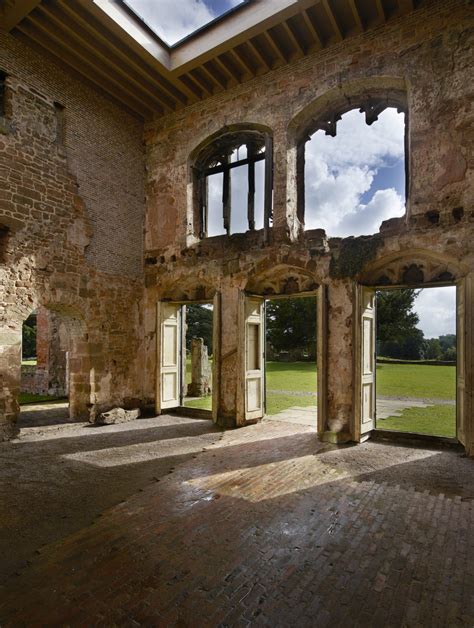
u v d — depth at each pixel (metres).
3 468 5.38
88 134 8.44
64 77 7.98
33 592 2.73
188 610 2.54
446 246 6.09
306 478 4.96
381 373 18.05
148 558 3.16
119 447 6.41
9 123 7.02
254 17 6.97
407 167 6.82
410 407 9.77
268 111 7.96
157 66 7.88
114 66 7.86
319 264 7.23
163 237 9.41
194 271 8.80
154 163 9.64
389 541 3.41
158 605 2.59
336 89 7.20
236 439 6.91
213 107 8.71
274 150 7.87
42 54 7.57
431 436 6.46
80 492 4.54
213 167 9.40
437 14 6.32
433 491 4.53
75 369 8.57
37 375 12.56
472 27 6.08
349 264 6.92
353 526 3.69
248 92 8.23
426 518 3.85
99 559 3.14
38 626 2.39
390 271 6.89
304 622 2.43
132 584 2.82
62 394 12.00
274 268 7.83
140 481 4.88
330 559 3.13
